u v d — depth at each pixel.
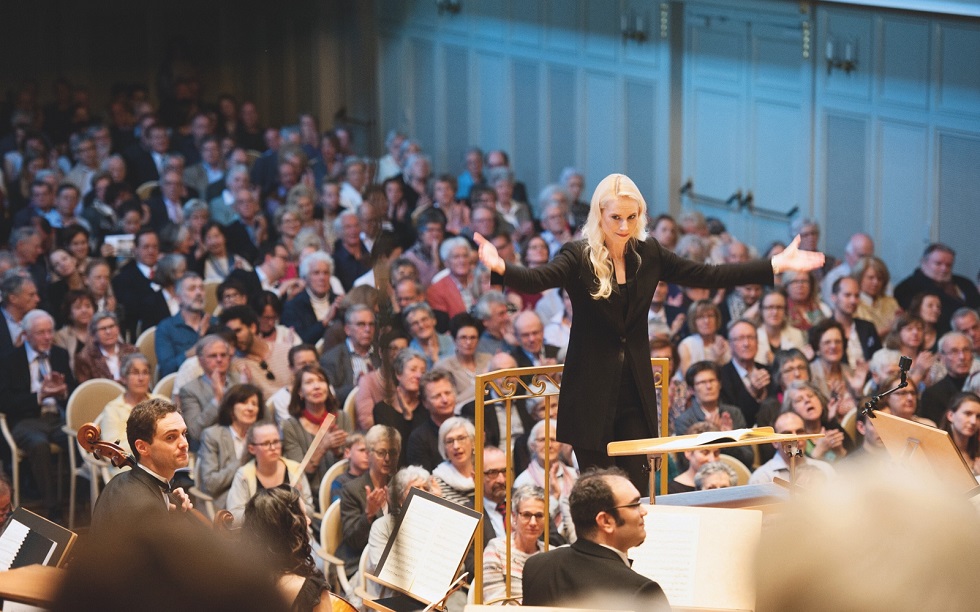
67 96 27.48
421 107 29.09
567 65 24.84
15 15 31.91
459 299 16.41
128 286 16.75
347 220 17.89
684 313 15.84
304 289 16.67
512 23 26.06
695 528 6.46
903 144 18.91
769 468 11.45
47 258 18.22
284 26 32.47
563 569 6.11
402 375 12.29
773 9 20.62
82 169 22.91
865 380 14.20
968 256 18.05
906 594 1.60
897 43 18.73
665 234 18.55
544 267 7.21
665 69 22.67
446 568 7.43
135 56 33.47
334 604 7.27
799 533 1.72
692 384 12.77
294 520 6.79
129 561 1.55
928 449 7.06
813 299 15.68
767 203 21.48
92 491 12.82
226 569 1.57
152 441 6.85
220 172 23.91
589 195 24.80
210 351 12.98
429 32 28.42
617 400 7.40
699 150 22.62
